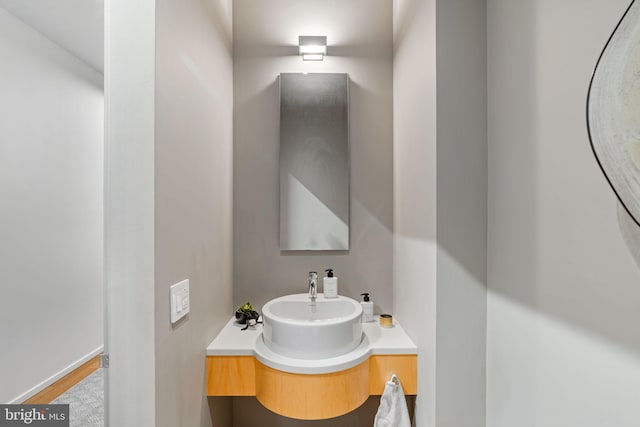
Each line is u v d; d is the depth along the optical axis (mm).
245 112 1745
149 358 875
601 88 648
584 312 722
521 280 953
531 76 906
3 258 1789
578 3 741
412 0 1406
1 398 1762
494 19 1099
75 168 2320
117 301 884
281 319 1283
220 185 1479
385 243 1764
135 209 879
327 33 1767
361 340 1400
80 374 2219
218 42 1453
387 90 1771
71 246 2283
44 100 2057
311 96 1738
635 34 586
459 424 1146
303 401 1198
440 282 1146
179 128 1034
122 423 881
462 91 1149
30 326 1936
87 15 1856
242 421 1737
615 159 616
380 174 1772
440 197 1148
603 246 673
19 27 1875
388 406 1291
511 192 1004
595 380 693
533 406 898
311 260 1755
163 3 921
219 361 1297
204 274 1265
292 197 1734
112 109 884
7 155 1811
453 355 1144
